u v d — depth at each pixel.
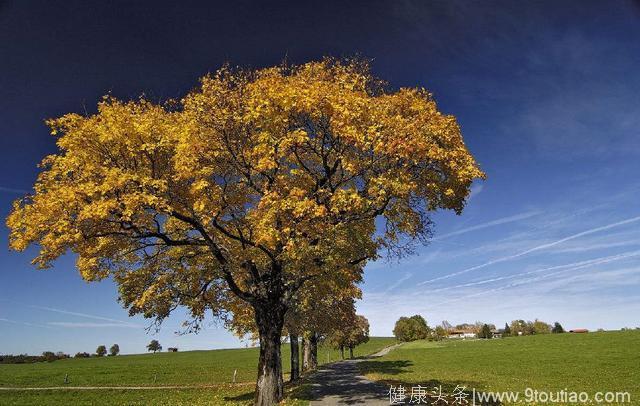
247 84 17.36
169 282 20.88
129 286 20.70
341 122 15.34
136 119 16.56
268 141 16.23
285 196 16.69
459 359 62.34
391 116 16.83
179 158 15.66
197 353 134.88
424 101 17.58
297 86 16.20
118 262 19.36
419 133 15.59
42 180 15.97
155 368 82.25
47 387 54.59
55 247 14.97
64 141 15.66
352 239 17.61
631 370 41.47
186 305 21.47
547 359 56.19
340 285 19.42
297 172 16.98
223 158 18.11
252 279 20.30
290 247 15.34
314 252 16.70
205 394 37.81
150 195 15.09
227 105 17.94
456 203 17.98
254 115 15.69
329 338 67.62
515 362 54.16
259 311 19.84
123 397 40.75
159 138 16.41
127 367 86.69
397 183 15.39
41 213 14.95
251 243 17.80
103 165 16.48
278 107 15.99
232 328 27.47
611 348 64.56
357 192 16.77
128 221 16.08
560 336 100.12
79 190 14.88
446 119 16.78
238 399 29.28
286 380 43.09
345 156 17.50
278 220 16.30
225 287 22.22
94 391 48.44
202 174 16.19
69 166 15.71
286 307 20.12
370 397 20.03
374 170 17.20
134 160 16.72
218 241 18.94
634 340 72.94
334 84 17.16
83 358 131.62
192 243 18.17
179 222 19.31
